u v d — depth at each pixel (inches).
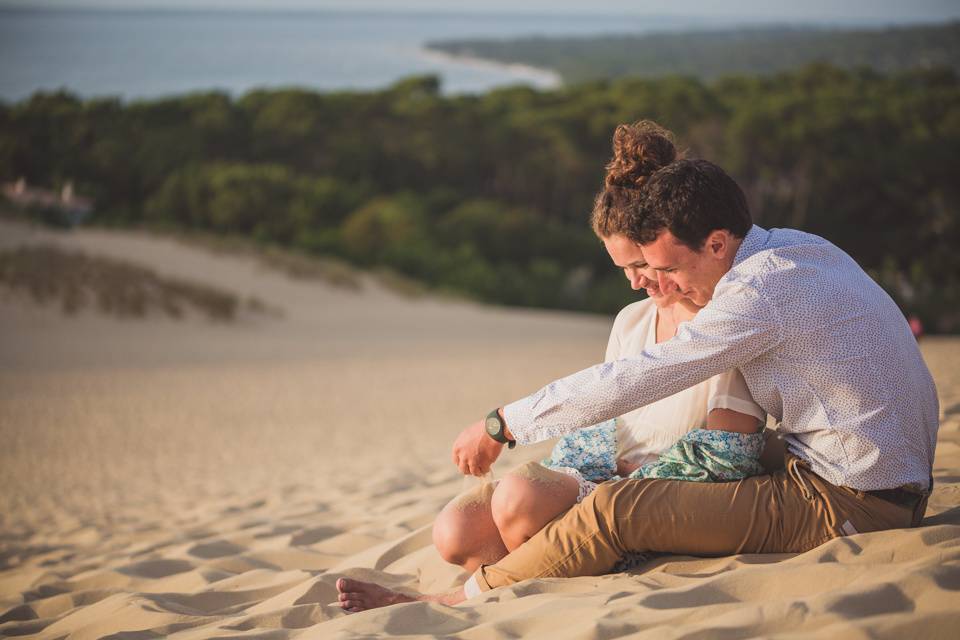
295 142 1990.7
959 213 1644.9
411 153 2037.4
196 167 1587.1
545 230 1531.7
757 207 1809.8
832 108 1876.2
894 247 1636.3
